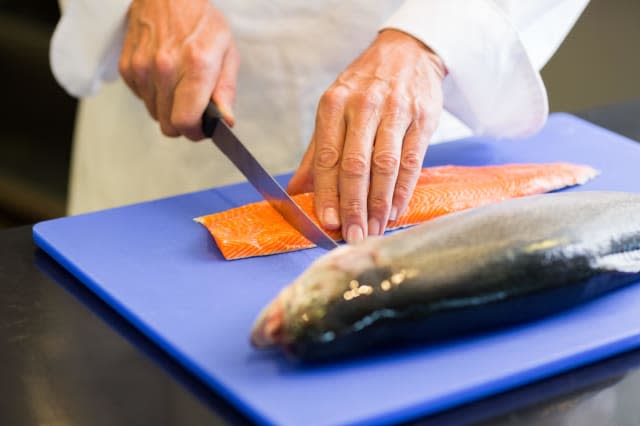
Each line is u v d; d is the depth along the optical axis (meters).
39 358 1.30
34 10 4.16
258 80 2.30
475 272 1.26
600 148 2.01
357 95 1.66
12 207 3.88
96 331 1.38
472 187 1.74
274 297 1.43
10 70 4.18
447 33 1.84
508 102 1.94
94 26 2.12
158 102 1.96
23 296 1.46
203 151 2.39
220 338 1.31
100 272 1.49
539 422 1.20
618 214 1.41
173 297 1.42
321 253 1.57
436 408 1.19
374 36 2.24
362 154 1.60
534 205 1.38
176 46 1.90
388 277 1.22
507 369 1.24
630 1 4.20
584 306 1.39
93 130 2.62
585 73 3.91
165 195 2.51
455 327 1.28
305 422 1.13
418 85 1.74
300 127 2.35
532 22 2.04
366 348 1.24
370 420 1.15
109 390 1.24
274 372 1.22
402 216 1.65
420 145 1.68
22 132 4.21
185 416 1.20
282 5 2.20
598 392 1.25
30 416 1.19
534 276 1.30
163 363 1.30
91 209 2.71
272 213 1.65
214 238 1.58
